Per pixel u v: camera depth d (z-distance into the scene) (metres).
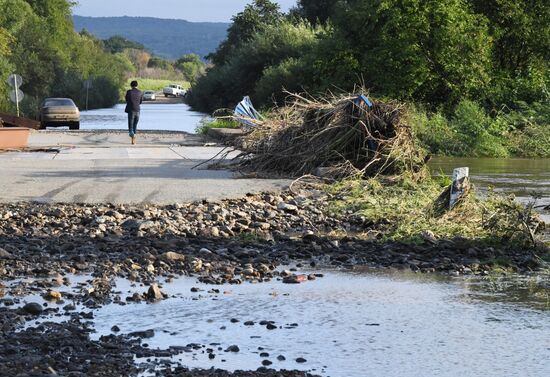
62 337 9.30
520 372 8.61
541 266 13.69
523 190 22.98
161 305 10.98
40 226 16.31
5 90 88.88
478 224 16.41
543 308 11.02
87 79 135.12
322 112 24.06
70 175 23.77
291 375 8.34
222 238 15.60
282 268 13.36
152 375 8.21
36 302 10.91
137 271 12.81
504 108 45.09
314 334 9.82
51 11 144.25
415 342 9.55
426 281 12.55
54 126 63.97
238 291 11.82
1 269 12.65
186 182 22.22
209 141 41.31
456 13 44.97
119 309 10.73
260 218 17.47
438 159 34.62
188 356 8.92
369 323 10.29
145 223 16.31
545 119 41.72
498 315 10.67
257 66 83.62
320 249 14.73
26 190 20.52
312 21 102.81
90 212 17.70
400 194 20.19
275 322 10.29
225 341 9.50
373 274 13.00
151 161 28.48
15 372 8.08
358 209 18.48
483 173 28.23
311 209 18.66
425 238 15.30
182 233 15.83
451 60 44.84
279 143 24.55
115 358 8.72
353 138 23.19
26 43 123.50
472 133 37.91
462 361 8.92
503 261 13.88
